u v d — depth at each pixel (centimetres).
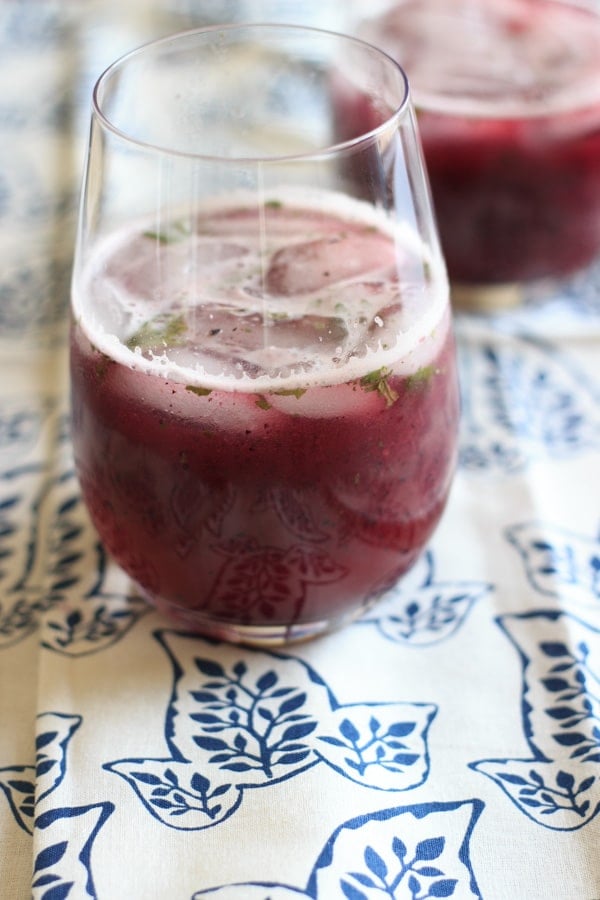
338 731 42
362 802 40
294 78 49
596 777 41
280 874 39
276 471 40
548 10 58
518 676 43
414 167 41
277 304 40
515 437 52
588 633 45
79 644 45
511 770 41
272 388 39
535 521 48
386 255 41
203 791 40
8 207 64
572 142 53
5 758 42
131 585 47
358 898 38
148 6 80
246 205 42
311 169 40
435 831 40
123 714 43
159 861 39
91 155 41
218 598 42
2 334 57
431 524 43
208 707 43
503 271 56
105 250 41
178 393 39
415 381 40
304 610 43
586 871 39
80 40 76
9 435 52
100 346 41
